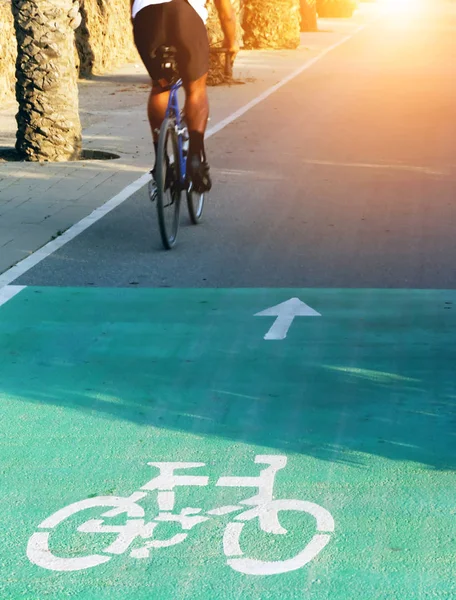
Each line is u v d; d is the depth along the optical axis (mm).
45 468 4375
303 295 6910
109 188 10375
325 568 3568
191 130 8078
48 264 7672
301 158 12039
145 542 3762
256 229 8750
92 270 7531
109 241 8344
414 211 9367
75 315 6508
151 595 3424
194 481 4234
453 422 4812
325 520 3902
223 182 10672
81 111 16500
